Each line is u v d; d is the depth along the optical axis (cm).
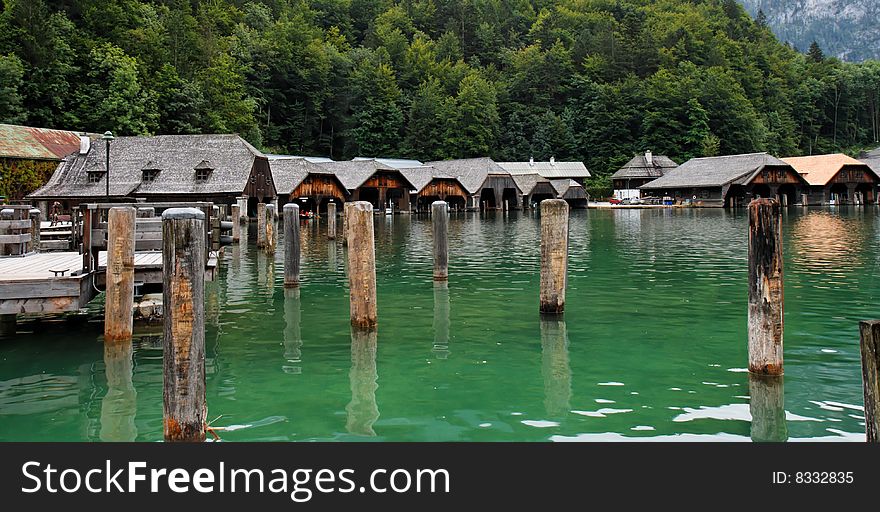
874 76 16488
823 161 8756
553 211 1323
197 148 5331
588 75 13975
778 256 880
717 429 729
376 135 11788
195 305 650
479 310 1428
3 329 1255
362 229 1227
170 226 643
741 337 1154
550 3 18712
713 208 7994
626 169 10569
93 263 1184
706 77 12694
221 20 12800
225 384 916
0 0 7875
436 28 17350
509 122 12888
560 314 1343
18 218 1556
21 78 6869
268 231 2692
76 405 833
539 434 727
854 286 1672
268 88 11719
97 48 7688
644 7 17862
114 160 5256
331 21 16200
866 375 477
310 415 791
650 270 2056
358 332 1228
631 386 885
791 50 18388
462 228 4425
